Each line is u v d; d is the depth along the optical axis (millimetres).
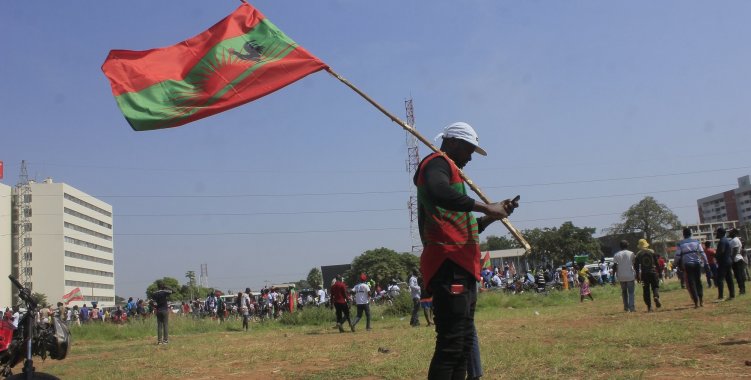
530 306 25281
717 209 197625
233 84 5676
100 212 141250
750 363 6203
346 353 10453
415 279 18109
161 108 5574
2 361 5168
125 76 5602
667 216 83125
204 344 15711
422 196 4066
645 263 14680
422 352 9414
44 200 114625
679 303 16266
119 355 13805
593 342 8773
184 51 5789
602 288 32594
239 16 5914
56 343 5238
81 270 126500
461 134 4285
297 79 5656
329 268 92250
